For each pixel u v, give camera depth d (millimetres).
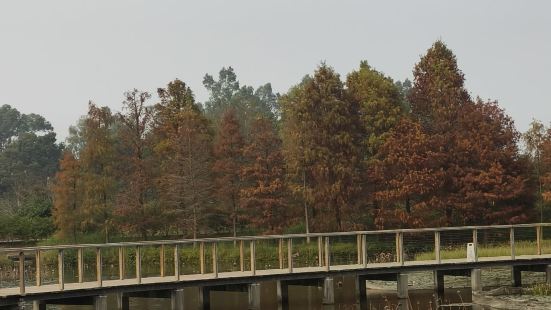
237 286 30406
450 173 53656
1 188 115625
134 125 62719
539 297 29781
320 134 57094
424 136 53938
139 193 60062
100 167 61875
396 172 54969
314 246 51375
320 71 58438
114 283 27438
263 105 145125
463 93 60531
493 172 52000
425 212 53562
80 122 119125
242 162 61156
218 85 164000
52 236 67750
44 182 114625
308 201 56469
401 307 29734
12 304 24453
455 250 42438
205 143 60656
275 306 30875
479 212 52781
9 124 156875
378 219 54125
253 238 30375
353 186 55844
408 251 49781
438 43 62188
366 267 32156
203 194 58750
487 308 28438
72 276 42625
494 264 34031
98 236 61094
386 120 57531
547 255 35438
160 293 28594
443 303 30469
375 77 60062
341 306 30547
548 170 54844
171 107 65562
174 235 64438
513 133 54469
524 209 53031
